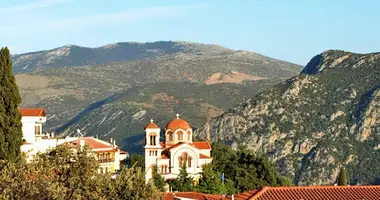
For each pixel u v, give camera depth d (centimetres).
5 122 10675
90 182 9112
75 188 8994
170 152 19500
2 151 10550
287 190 9100
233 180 18525
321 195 8981
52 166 9312
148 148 19625
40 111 14888
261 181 18450
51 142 15138
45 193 8262
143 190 9112
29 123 14712
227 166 19100
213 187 17000
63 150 9556
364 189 9175
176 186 17100
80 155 9531
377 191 9131
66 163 9456
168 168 19475
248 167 18738
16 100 10894
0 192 8188
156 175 17125
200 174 18662
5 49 10994
